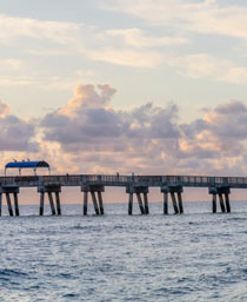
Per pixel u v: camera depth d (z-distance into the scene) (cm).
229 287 4444
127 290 4394
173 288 4431
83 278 4878
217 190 12619
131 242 7500
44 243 7638
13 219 12406
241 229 9206
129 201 12319
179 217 12306
